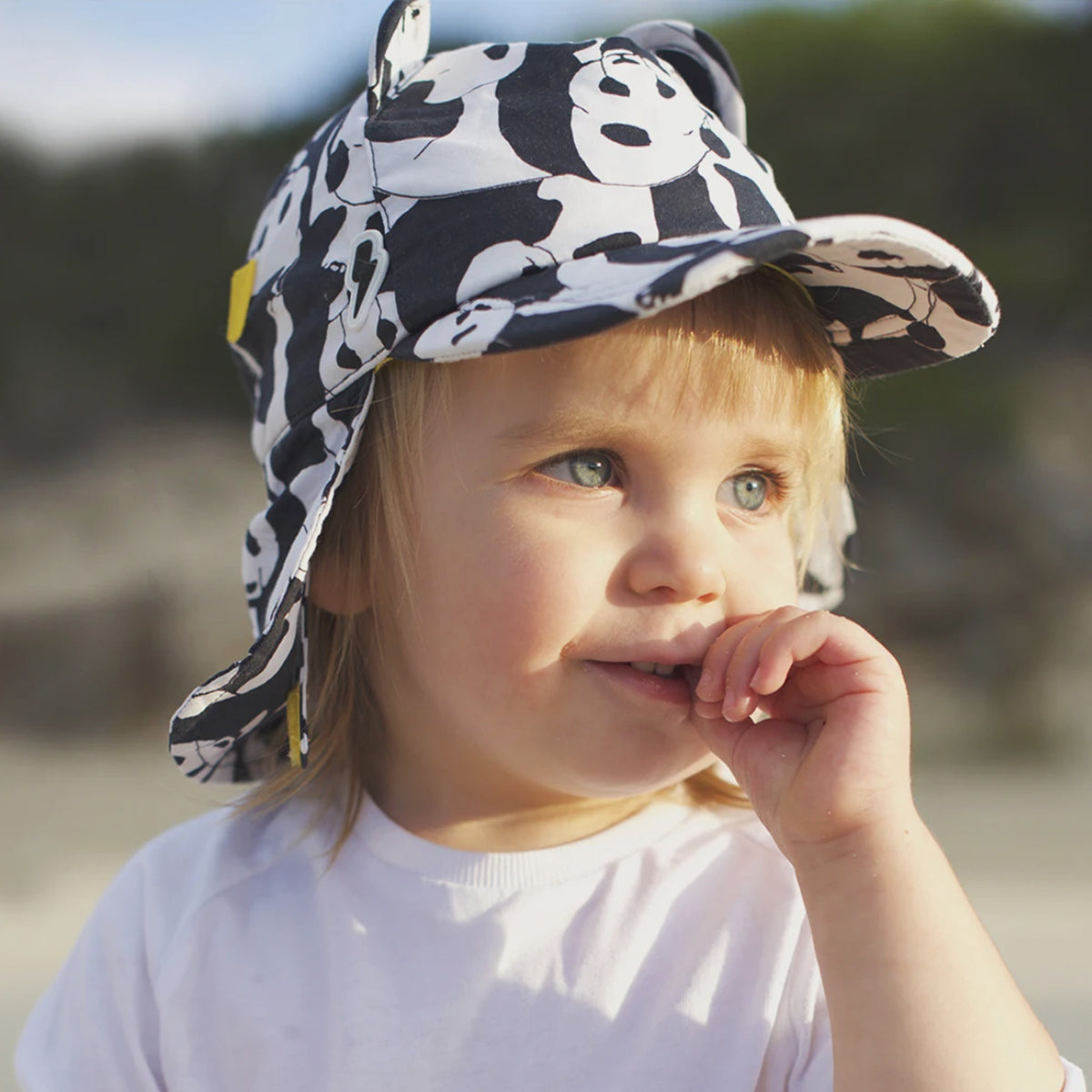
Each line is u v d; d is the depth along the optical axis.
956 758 8.98
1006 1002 1.37
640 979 1.58
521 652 1.54
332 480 1.62
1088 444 12.45
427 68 1.72
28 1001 4.27
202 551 11.49
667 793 1.79
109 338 15.80
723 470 1.58
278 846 1.79
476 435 1.57
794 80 16.36
